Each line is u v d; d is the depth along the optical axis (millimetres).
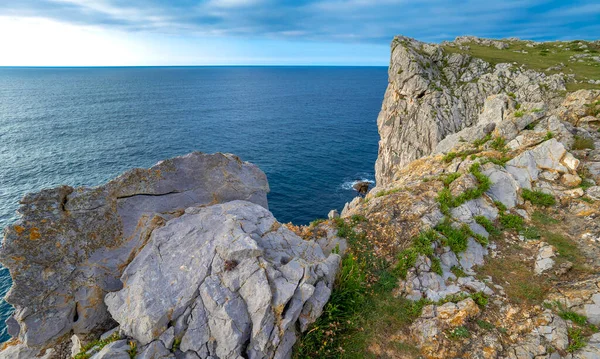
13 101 145250
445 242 11492
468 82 52281
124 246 9195
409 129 50438
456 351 8094
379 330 8906
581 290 9164
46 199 8320
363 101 161000
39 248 8094
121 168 59719
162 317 7316
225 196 11305
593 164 14492
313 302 8281
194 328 7379
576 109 18422
